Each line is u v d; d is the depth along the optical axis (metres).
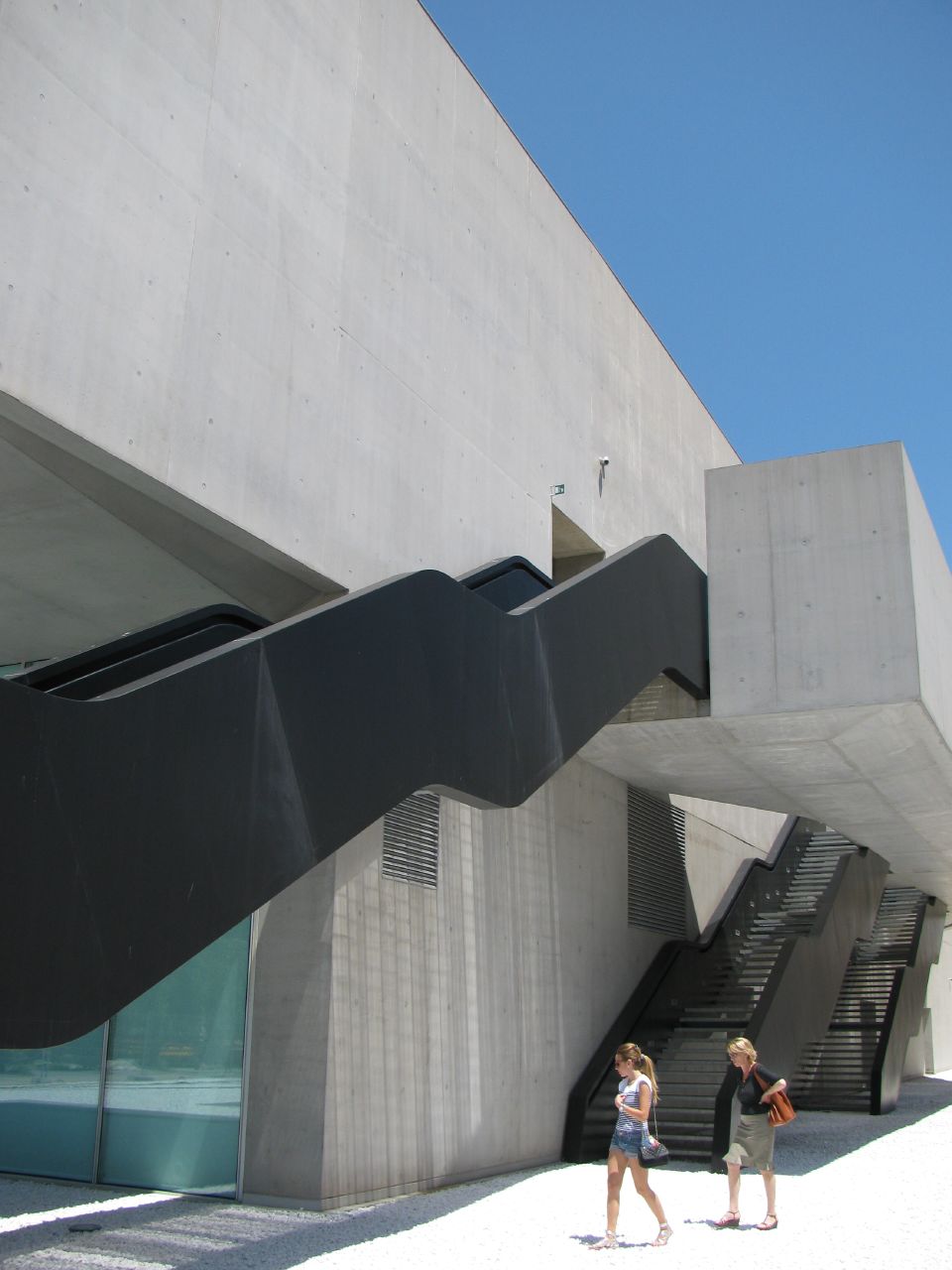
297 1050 7.90
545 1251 6.62
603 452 14.26
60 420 6.40
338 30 9.62
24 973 3.91
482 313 11.48
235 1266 6.04
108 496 7.28
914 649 10.06
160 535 7.69
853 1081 16.75
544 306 13.05
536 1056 10.69
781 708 10.40
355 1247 6.55
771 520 10.91
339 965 8.04
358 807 5.88
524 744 7.62
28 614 9.00
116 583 8.43
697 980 14.43
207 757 4.91
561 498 12.75
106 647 5.79
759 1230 7.40
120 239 7.02
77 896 4.16
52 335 6.44
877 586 10.34
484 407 11.27
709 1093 11.62
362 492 9.09
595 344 14.48
